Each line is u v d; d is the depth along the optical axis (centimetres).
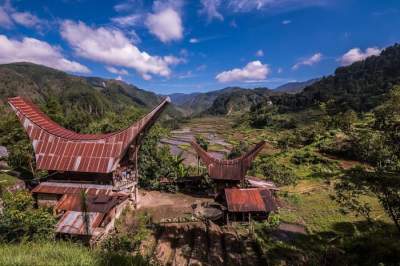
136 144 2116
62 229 1450
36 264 616
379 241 1302
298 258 1461
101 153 1914
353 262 1226
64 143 1984
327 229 1825
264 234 1766
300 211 2162
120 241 1447
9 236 1130
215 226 1875
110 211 1747
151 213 2047
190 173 3294
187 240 1645
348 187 1179
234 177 2305
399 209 973
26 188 2094
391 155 1030
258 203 1934
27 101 2189
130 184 2028
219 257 1462
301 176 3212
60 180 2009
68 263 635
